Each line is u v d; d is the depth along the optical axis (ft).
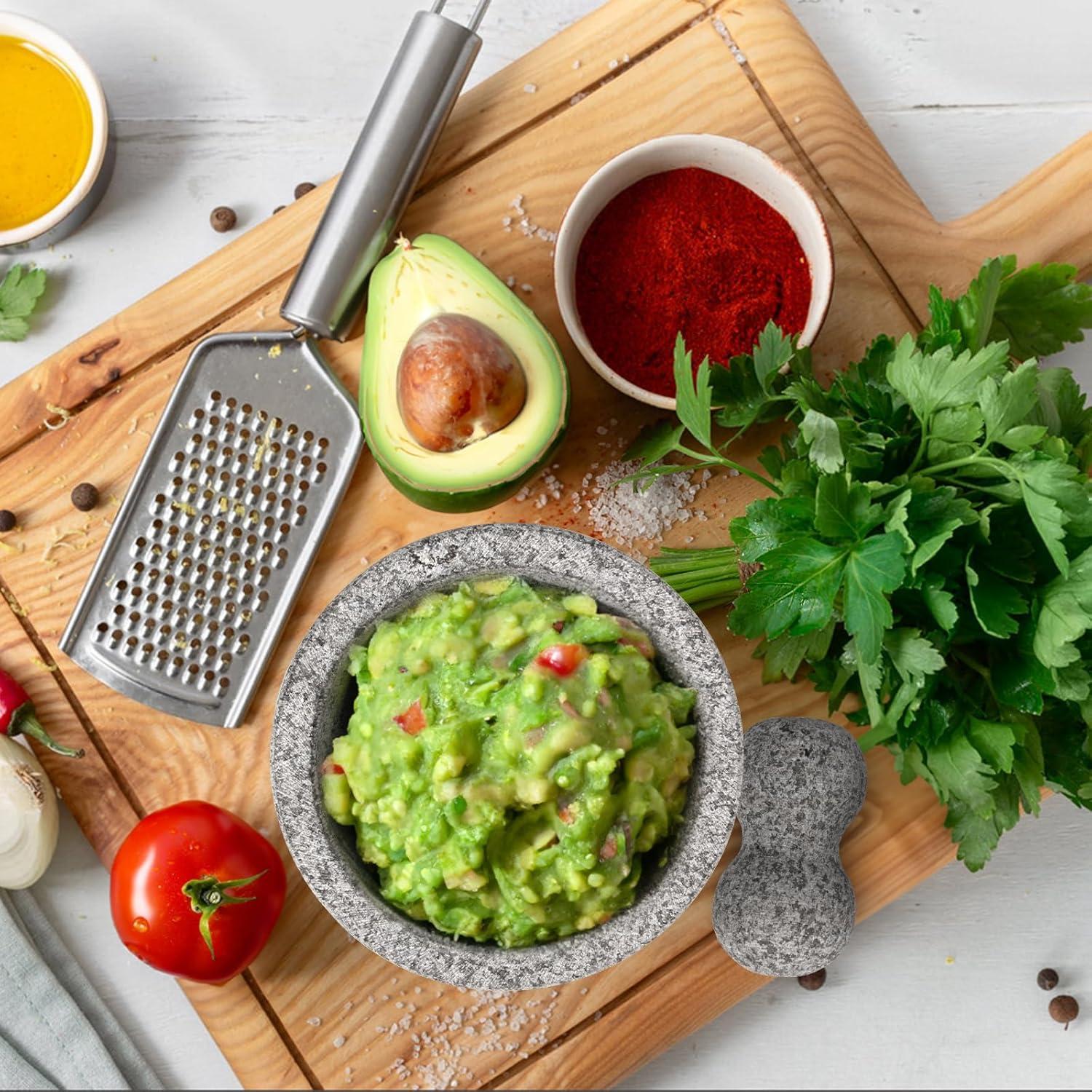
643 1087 2.66
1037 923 2.64
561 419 2.35
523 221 2.52
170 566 2.50
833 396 2.28
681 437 2.51
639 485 2.51
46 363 2.53
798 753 2.35
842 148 2.53
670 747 2.17
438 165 2.52
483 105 2.52
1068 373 2.25
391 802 2.15
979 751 2.22
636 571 2.18
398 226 2.51
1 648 2.52
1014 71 2.67
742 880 2.38
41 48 2.54
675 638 2.19
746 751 2.39
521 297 2.52
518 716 2.12
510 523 2.27
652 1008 2.50
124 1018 2.61
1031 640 2.16
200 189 2.67
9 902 2.56
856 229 2.52
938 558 2.15
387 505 2.52
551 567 2.19
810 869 2.36
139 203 2.66
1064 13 2.67
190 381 2.50
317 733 2.21
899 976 2.65
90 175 2.52
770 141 2.53
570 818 2.11
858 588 2.11
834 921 2.35
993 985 2.65
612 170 2.38
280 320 2.54
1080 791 2.28
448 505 2.35
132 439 2.53
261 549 2.50
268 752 2.51
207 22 2.68
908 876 2.49
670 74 2.53
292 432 2.50
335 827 2.22
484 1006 2.50
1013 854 2.63
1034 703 2.17
